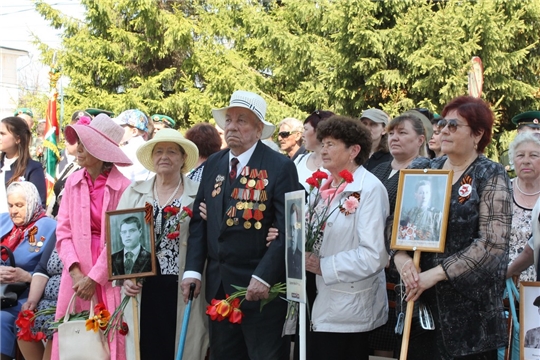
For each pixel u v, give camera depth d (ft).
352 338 12.58
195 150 14.48
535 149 14.37
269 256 12.31
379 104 47.91
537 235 12.43
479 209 10.83
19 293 16.66
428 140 17.75
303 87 51.98
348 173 12.14
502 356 13.05
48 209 21.63
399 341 11.94
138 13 64.23
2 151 19.92
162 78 63.26
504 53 47.24
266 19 53.67
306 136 17.07
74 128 14.47
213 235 13.04
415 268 10.97
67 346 13.50
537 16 48.26
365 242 12.17
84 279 13.67
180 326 13.89
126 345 13.71
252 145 13.21
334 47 49.88
